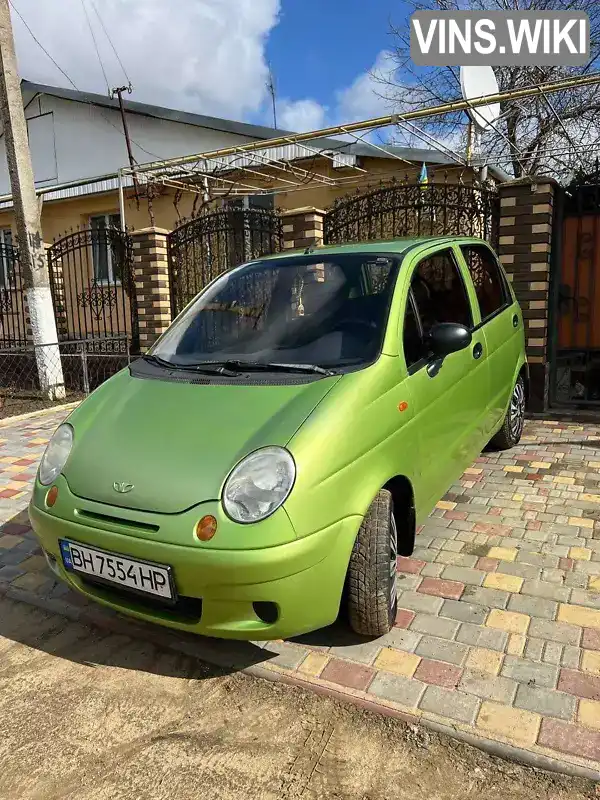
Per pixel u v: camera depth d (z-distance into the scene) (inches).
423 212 300.8
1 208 586.9
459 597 123.6
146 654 113.2
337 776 84.3
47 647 117.0
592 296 266.1
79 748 92.0
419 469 122.5
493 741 87.3
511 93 258.7
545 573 131.6
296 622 93.4
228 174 487.2
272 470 91.9
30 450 241.6
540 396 265.0
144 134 565.0
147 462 99.7
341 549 96.6
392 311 124.0
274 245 318.3
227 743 91.3
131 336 378.9
